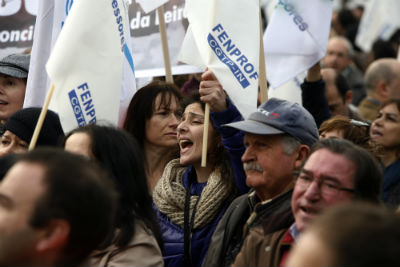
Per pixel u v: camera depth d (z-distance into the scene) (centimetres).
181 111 914
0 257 415
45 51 1024
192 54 873
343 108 1234
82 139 682
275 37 1023
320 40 1012
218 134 858
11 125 897
